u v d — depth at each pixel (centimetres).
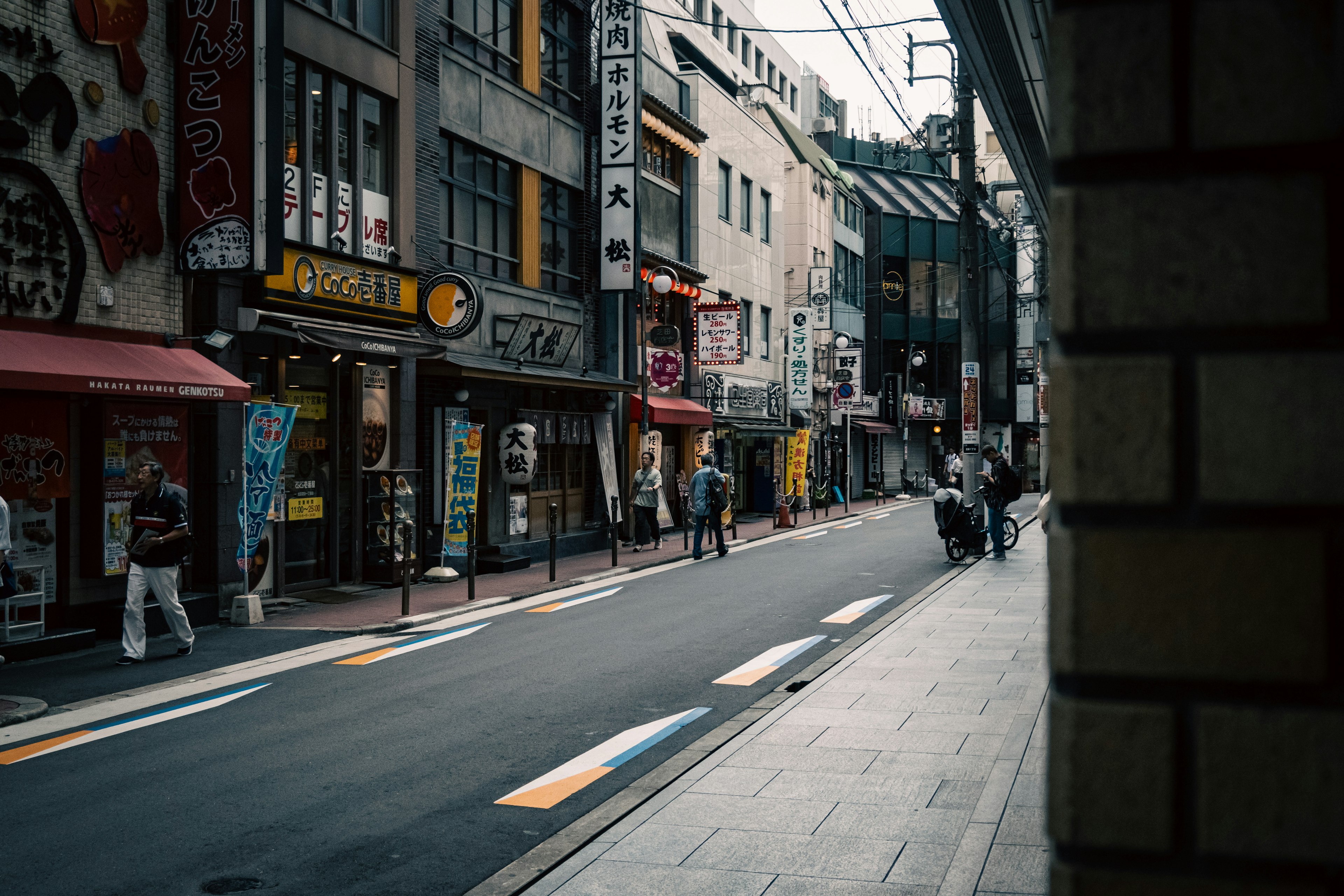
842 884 473
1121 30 175
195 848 541
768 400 3662
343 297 1561
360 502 1630
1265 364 167
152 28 1270
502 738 753
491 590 1588
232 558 1342
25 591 1101
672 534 2705
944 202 5753
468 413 1878
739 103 3791
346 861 523
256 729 782
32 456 1078
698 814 573
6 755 721
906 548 2244
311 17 1520
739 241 3450
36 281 1107
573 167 2358
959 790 607
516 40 2159
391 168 1730
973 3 926
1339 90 164
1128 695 174
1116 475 173
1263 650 166
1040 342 5016
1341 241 167
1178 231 171
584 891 470
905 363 5409
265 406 1285
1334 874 163
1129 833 170
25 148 1102
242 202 1281
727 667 1001
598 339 2439
